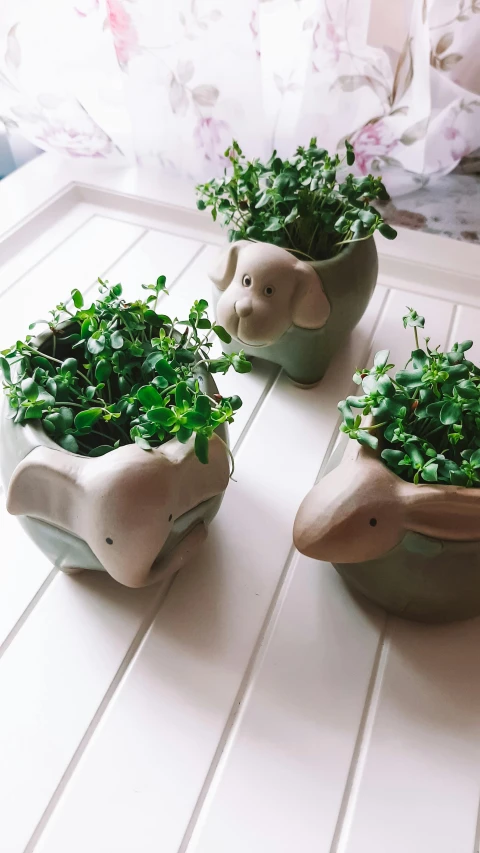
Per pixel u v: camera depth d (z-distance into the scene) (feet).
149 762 1.68
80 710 1.77
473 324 2.94
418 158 3.37
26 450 1.69
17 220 3.27
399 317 2.97
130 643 1.90
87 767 1.67
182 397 1.59
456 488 1.67
